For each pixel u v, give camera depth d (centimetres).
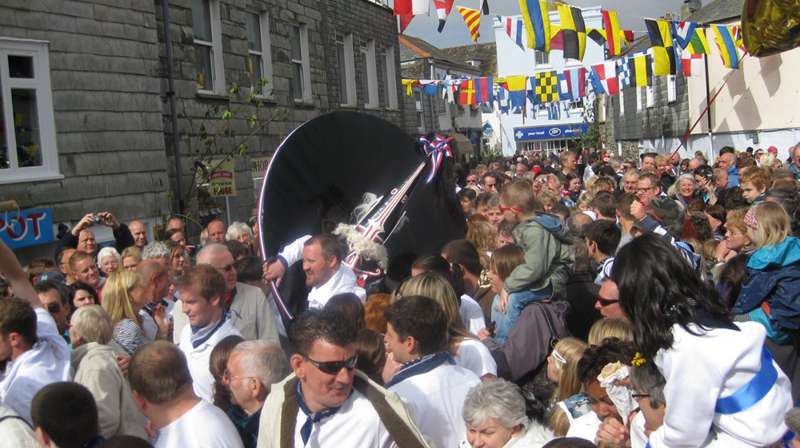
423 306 364
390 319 365
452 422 354
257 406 374
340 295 426
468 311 520
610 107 4209
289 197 562
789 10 1259
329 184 593
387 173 630
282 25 1586
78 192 987
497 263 551
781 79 1838
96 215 817
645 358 304
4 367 415
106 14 1038
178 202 1192
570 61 3853
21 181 912
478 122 4525
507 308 549
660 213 657
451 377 362
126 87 1065
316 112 1736
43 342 414
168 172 1185
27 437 331
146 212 1088
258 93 1376
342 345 303
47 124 953
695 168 1365
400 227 598
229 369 380
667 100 2709
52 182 953
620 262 300
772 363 297
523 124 4647
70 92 984
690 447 289
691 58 1738
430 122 3556
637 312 293
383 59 2220
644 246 296
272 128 1516
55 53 966
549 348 485
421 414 350
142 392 333
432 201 628
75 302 569
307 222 573
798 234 673
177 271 702
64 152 972
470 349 407
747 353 282
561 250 556
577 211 825
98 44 1025
